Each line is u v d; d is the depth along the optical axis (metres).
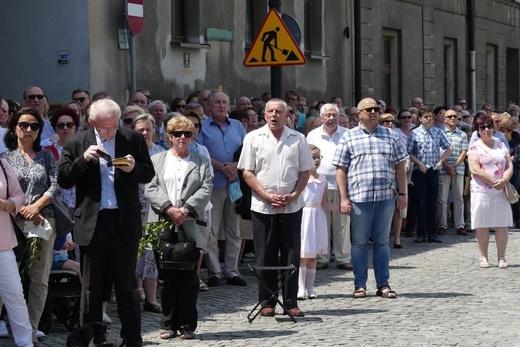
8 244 11.71
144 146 11.55
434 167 23.31
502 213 18.86
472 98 41.22
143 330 13.05
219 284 17.02
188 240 12.34
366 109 15.74
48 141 14.38
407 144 23.50
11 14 22.00
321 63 31.08
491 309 14.40
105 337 10.67
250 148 14.08
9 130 12.60
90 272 11.34
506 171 18.95
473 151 19.03
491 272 18.30
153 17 23.44
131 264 11.40
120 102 22.17
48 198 12.30
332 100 26.44
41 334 12.67
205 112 20.47
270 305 14.02
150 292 14.35
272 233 13.98
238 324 13.45
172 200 12.61
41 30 21.77
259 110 21.48
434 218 23.42
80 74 21.42
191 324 12.47
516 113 33.97
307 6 30.80
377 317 13.89
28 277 12.67
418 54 37.00
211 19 25.66
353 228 15.73
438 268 18.83
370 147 15.70
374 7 33.81
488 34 42.88
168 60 23.98
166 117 16.48
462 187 25.14
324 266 19.00
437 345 11.96
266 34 18.11
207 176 12.75
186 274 12.41
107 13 21.80
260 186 13.98
